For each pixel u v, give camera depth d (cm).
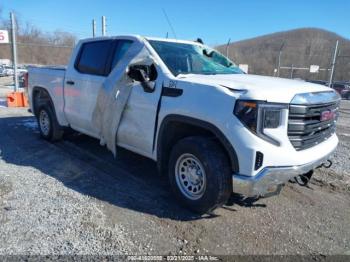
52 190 402
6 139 642
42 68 610
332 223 356
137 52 418
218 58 483
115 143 437
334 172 511
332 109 364
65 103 545
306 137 326
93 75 475
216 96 317
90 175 458
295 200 408
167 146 381
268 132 299
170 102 356
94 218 338
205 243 306
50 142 620
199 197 345
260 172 301
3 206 355
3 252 277
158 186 428
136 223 334
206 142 333
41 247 286
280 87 324
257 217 361
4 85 2208
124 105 412
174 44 444
